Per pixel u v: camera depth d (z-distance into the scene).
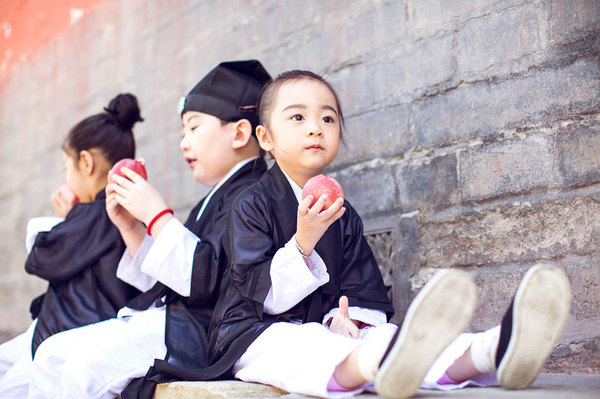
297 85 2.28
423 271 2.65
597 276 2.14
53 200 3.13
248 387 1.83
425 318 1.42
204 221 2.56
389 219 2.82
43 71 5.73
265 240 2.10
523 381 1.56
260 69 2.84
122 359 2.19
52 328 2.62
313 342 1.75
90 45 5.22
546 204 2.30
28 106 5.85
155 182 4.39
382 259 2.83
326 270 2.05
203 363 2.19
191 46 4.23
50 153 5.49
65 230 2.70
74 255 2.69
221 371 1.96
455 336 1.45
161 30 4.51
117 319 2.45
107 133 3.07
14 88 6.07
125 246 2.75
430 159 2.69
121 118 3.13
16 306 5.46
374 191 2.90
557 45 2.34
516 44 2.46
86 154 3.03
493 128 2.49
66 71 5.46
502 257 2.40
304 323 2.06
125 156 3.11
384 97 2.93
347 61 3.12
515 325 1.48
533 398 1.44
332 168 3.12
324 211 1.90
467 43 2.62
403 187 2.79
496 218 2.43
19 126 5.92
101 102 5.02
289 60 3.45
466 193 2.54
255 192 2.21
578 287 2.18
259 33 3.69
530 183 2.35
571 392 1.52
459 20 2.66
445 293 1.41
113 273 2.71
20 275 5.54
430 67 2.75
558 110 2.31
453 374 1.71
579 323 2.16
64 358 2.25
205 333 2.27
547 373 2.13
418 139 2.76
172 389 1.95
